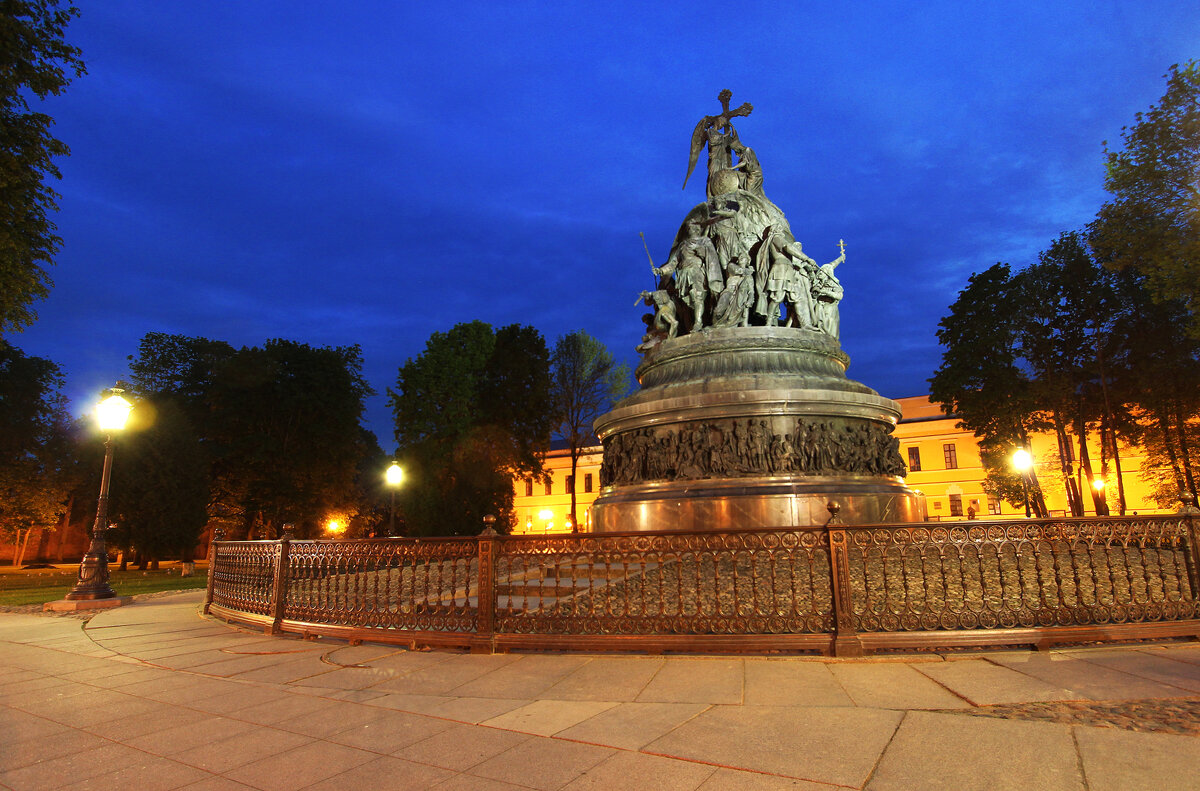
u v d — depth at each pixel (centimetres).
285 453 3884
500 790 360
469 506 3906
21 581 2541
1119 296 3064
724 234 1709
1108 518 681
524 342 4534
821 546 670
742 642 647
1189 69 1852
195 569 3238
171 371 4028
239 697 570
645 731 450
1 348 1507
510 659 684
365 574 828
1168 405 2934
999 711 467
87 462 3434
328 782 379
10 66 1348
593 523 1555
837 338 1719
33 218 1470
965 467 4934
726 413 1416
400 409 4116
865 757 390
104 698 577
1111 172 2033
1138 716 447
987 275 3328
